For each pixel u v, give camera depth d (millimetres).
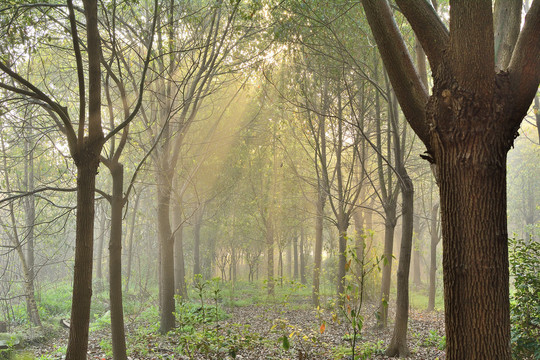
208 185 23547
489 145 3199
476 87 3205
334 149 17531
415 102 3705
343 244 15719
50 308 20234
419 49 7406
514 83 3244
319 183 17250
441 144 3375
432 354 9969
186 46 12383
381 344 11016
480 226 3139
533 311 6336
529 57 3223
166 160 13234
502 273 3133
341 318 11648
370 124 16531
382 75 13008
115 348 8023
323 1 9898
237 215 27625
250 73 13211
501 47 3850
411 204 10234
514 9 3932
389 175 12789
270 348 8617
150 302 22750
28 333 14039
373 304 18031
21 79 5137
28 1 6969
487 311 3059
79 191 5680
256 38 12516
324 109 15500
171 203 18688
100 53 7672
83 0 5762
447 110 3324
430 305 20719
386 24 3674
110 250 8180
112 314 8094
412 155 22672
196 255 28516
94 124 5750
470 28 3160
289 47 11070
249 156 22578
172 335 12055
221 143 19156
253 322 14312
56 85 13273
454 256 3215
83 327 5484
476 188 3176
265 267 31500
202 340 5969
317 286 19156
